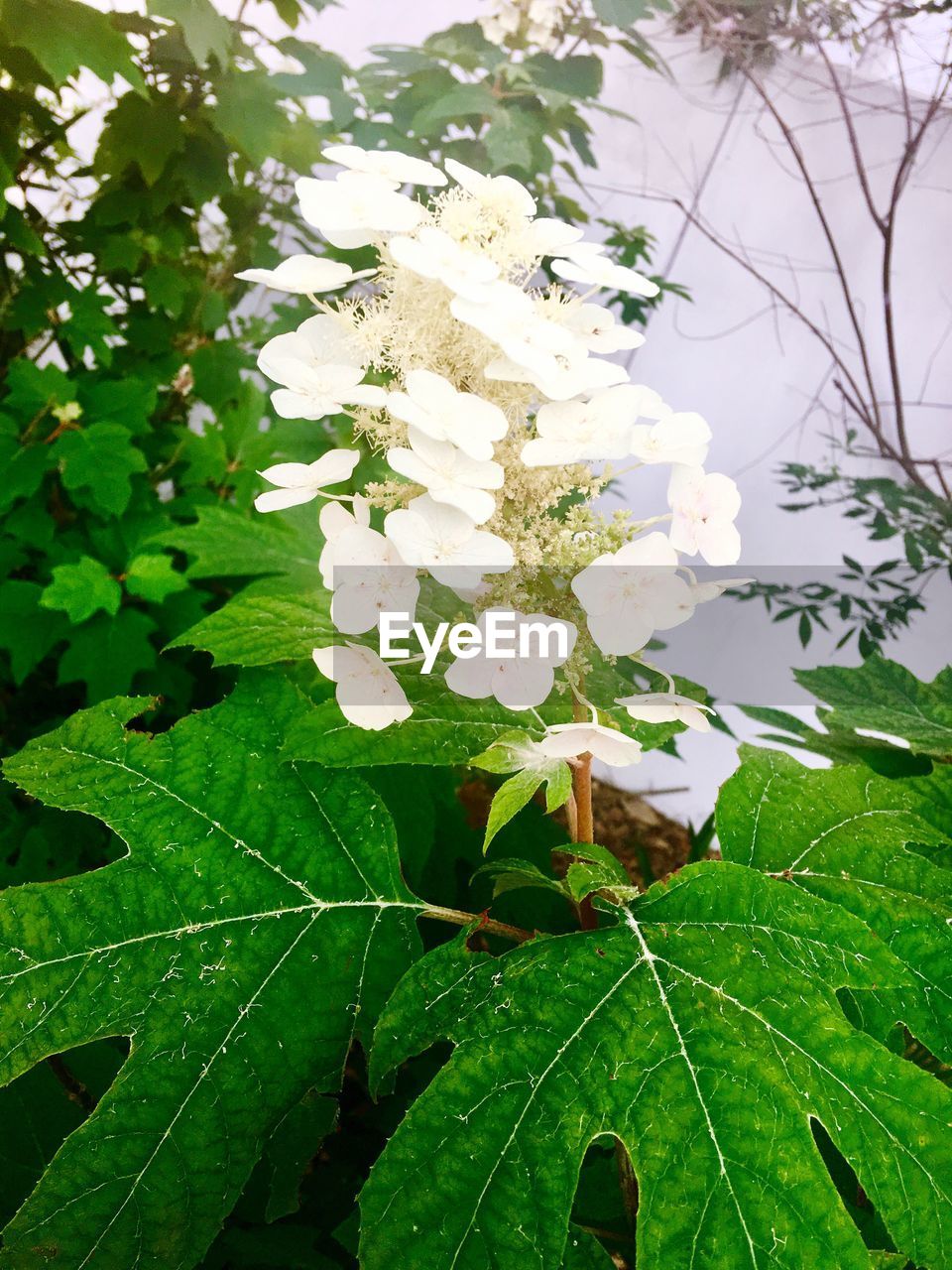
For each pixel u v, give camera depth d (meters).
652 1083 0.30
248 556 0.63
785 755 0.44
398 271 0.32
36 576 0.90
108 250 0.93
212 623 0.42
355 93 1.01
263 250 1.09
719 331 1.66
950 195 1.48
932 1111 0.30
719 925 0.34
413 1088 0.60
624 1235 0.43
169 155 0.92
